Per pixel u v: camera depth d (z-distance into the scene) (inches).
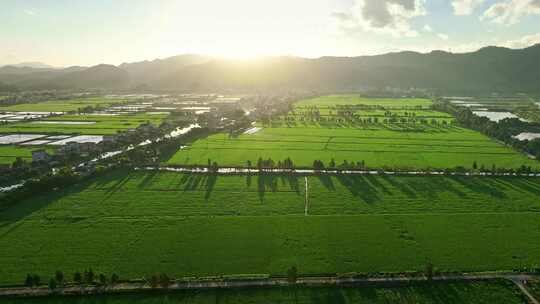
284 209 4547.2
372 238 3836.1
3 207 4436.5
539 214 4409.5
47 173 5797.2
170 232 3941.9
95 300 2903.5
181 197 4913.9
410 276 3196.4
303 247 3663.9
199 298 2930.6
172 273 3235.7
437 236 3878.0
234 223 4158.5
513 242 3757.4
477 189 5241.1
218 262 3400.6
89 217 4284.0
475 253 3553.2
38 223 4116.6
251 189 5236.2
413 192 5132.9
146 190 5157.5
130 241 3750.0
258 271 3272.6
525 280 3134.8
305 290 3026.6
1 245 3649.1
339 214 4414.4
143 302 2886.3
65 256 3472.0
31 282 2987.2
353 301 2903.5
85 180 5516.7
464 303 2881.4
